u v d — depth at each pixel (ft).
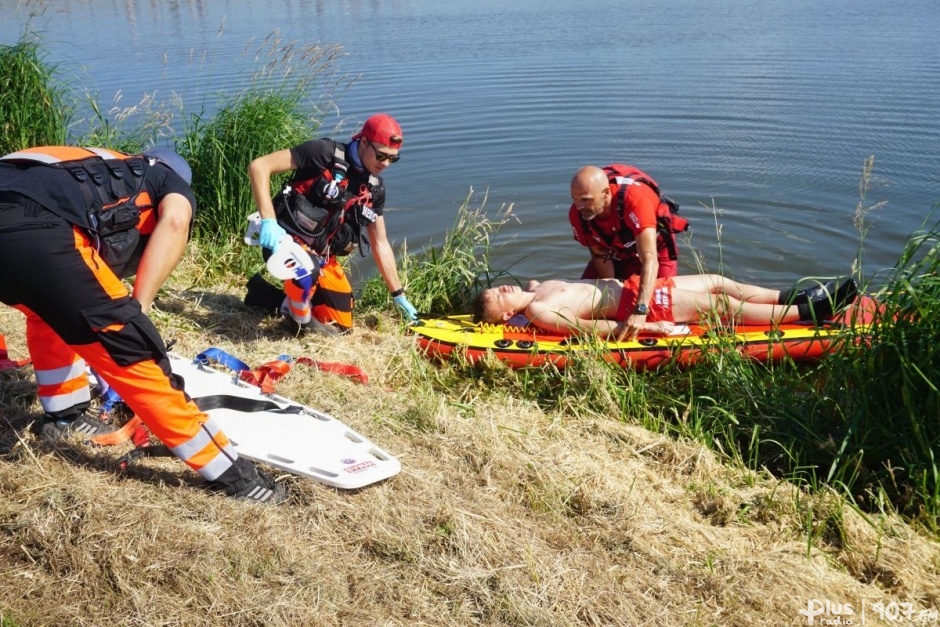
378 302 20.81
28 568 9.70
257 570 9.85
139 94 37.65
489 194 28.60
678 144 32.68
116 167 10.30
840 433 14.02
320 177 17.15
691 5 75.72
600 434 14.56
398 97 40.75
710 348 16.56
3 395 13.09
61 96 24.21
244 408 13.16
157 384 10.09
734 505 12.39
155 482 11.13
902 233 24.27
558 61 49.52
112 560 9.70
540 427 14.44
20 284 9.48
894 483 12.93
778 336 16.44
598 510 11.84
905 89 39.37
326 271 18.07
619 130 34.83
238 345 17.03
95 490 10.70
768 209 26.35
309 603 9.49
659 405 16.06
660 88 41.60
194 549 9.95
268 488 11.09
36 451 11.53
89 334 9.64
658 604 10.10
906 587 11.04
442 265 21.36
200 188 23.32
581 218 18.03
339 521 10.84
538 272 23.07
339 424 12.98
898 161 29.84
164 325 17.60
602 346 16.92
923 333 13.24
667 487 12.94
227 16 73.51
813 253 23.43
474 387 17.07
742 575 10.75
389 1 89.61
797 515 12.24
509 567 10.26
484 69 47.62
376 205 17.97
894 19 61.77
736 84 41.88
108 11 76.59
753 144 32.32
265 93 24.25
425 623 9.43
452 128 35.86
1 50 23.08
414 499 11.39
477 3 85.30
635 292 17.47
